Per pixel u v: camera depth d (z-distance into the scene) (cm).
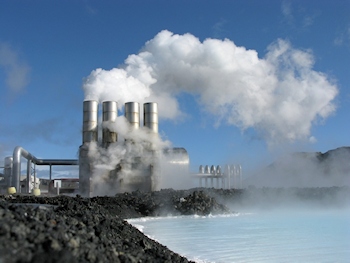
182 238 2584
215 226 3325
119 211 4091
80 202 3228
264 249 2123
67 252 777
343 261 1808
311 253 2005
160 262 1188
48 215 1122
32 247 771
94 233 1206
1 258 664
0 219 860
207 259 1836
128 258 1028
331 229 3084
